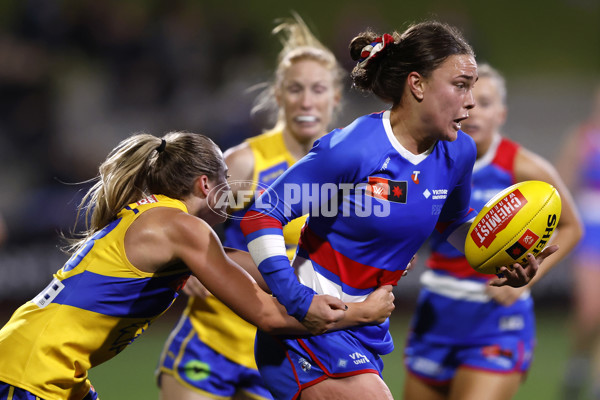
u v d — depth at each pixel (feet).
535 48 164.76
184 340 47.34
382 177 33.73
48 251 96.32
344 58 136.67
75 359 34.91
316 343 35.32
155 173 36.35
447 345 50.01
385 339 37.47
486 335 49.08
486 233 36.11
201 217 38.14
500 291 46.91
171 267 35.53
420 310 51.60
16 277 95.09
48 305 35.09
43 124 123.03
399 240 34.86
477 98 47.91
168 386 47.52
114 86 133.28
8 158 120.26
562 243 47.83
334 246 34.99
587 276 73.82
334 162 33.19
